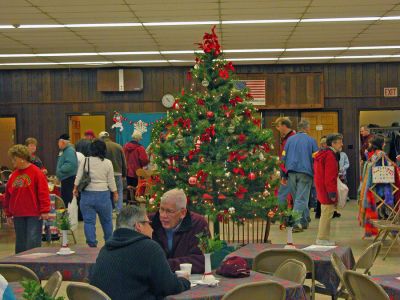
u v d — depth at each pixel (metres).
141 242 3.64
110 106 16.14
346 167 14.57
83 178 7.98
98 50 13.34
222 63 6.76
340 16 10.22
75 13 9.60
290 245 5.12
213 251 3.92
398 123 16.19
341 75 16.02
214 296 3.61
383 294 3.55
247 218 6.69
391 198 9.03
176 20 10.29
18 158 7.02
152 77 16.11
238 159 6.54
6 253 9.18
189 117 6.63
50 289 3.77
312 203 10.81
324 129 16.11
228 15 9.98
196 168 6.39
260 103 15.93
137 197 11.98
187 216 4.51
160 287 3.59
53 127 16.19
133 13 9.66
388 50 13.98
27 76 16.20
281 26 11.02
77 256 5.17
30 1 8.73
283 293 3.66
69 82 16.19
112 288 3.55
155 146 6.75
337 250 5.27
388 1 9.15
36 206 7.02
